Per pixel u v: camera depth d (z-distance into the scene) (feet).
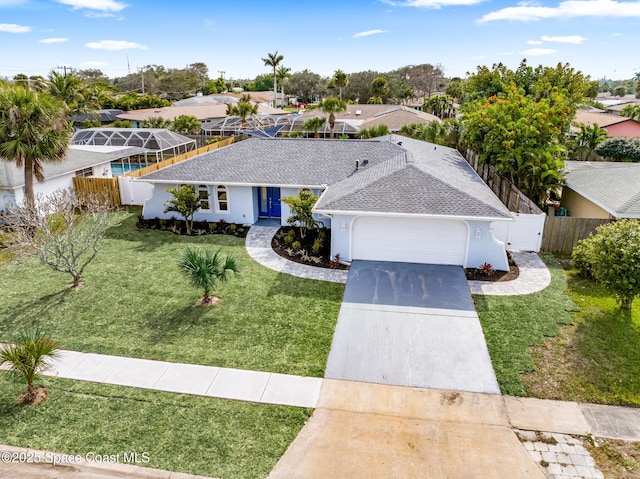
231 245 62.95
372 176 61.62
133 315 43.96
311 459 27.12
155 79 378.53
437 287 49.14
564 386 33.53
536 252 60.18
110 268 55.16
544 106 78.54
